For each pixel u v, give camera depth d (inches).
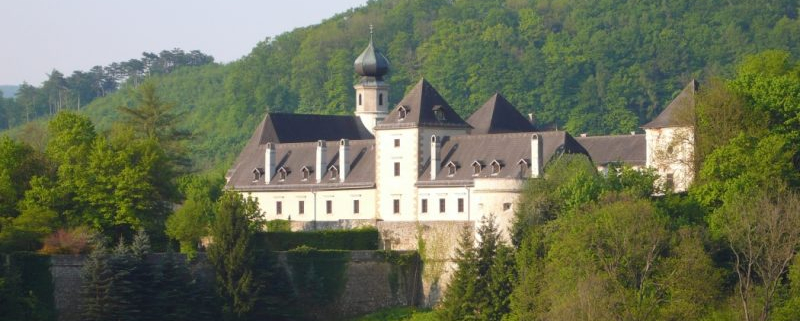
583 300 7322.8
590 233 7800.2
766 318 7485.2
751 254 7598.4
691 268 7657.5
